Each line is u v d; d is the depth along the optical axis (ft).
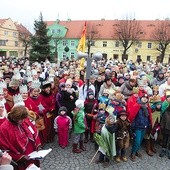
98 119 23.26
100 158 21.26
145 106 22.53
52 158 21.71
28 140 13.56
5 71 38.42
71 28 206.90
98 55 26.55
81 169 20.10
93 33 192.65
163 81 36.22
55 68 51.44
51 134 25.07
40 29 109.09
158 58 189.57
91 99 25.93
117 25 184.03
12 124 12.98
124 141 21.52
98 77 32.42
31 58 107.04
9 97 20.30
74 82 31.30
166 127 22.99
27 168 12.94
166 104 23.44
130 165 21.30
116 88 27.12
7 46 215.92
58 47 200.54
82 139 23.44
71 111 26.00
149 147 23.75
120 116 21.58
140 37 190.39
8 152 12.67
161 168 21.02
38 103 22.72
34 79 31.50
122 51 195.83
